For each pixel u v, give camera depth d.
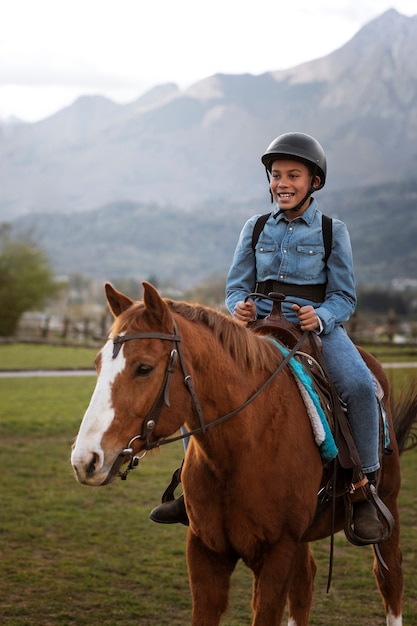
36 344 27.28
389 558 4.04
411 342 26.00
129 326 2.83
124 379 2.73
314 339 3.52
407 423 4.35
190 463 3.23
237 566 5.52
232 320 3.24
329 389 3.47
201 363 3.00
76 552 5.62
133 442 2.72
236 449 3.06
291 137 3.66
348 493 3.52
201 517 3.13
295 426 3.23
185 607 4.67
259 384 3.21
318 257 3.66
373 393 3.54
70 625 4.36
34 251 34.94
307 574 3.84
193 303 3.26
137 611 4.57
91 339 32.94
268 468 3.10
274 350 3.38
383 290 69.12
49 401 13.16
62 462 8.75
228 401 3.06
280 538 3.14
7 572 5.16
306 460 3.23
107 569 5.27
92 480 2.60
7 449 9.38
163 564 5.39
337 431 3.42
